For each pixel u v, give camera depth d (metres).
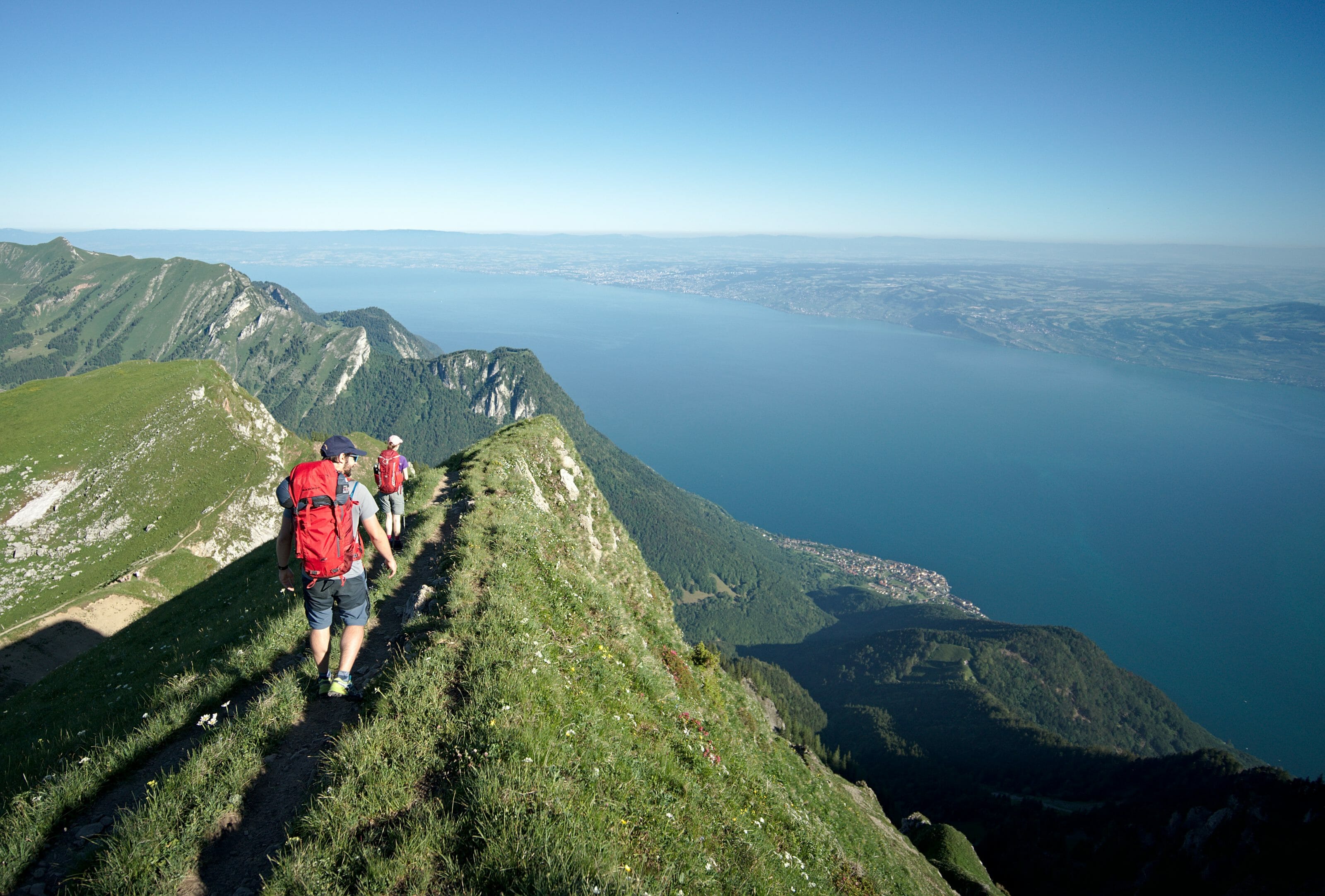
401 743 7.18
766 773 17.22
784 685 193.12
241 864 5.92
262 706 8.09
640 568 33.72
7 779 9.09
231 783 6.72
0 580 90.06
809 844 12.13
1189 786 112.88
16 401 114.81
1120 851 99.81
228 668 10.24
